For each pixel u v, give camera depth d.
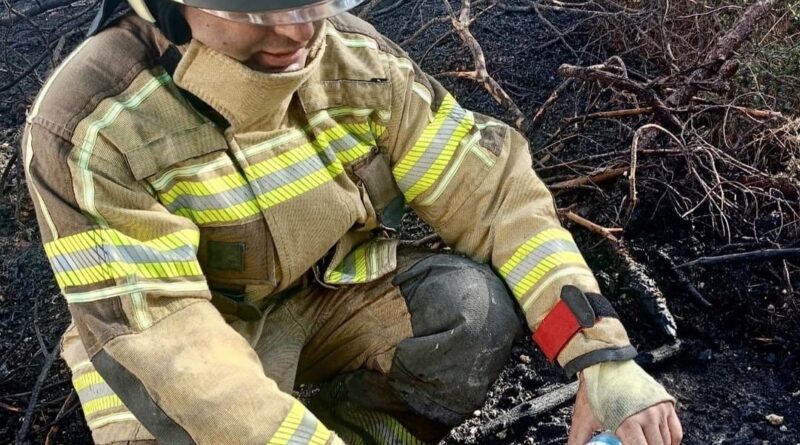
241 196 1.29
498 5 3.00
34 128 1.20
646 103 2.37
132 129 1.21
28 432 1.87
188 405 1.13
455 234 1.54
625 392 1.31
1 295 2.25
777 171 2.23
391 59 1.46
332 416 1.63
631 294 1.99
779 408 1.79
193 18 1.17
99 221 1.17
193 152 1.25
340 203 1.39
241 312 1.43
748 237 2.07
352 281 1.50
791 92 2.37
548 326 1.40
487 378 1.46
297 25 1.16
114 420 1.31
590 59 2.70
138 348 1.15
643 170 2.19
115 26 1.29
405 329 1.48
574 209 2.19
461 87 2.67
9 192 2.57
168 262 1.20
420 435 1.54
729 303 1.99
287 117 1.36
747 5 2.59
